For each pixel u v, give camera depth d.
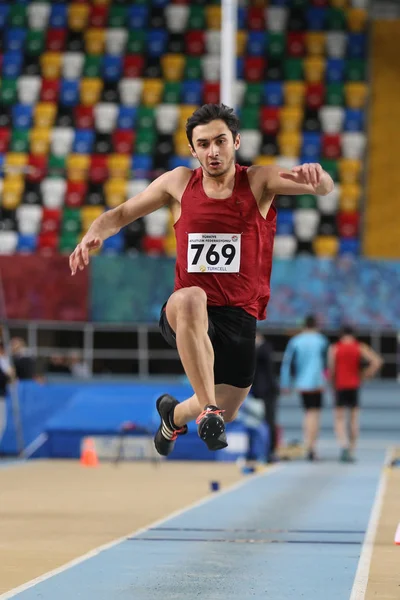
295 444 33.31
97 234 10.45
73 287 43.12
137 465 29.11
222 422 9.35
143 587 9.32
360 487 22.06
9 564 10.76
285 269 43.97
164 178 10.63
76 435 31.22
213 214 10.30
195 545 12.49
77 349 43.94
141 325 43.50
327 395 43.81
